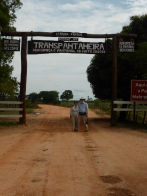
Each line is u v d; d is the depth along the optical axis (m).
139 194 5.66
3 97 32.47
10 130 16.75
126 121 24.22
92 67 26.95
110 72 24.89
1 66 22.70
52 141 12.66
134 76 23.81
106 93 25.98
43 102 100.06
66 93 117.12
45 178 6.70
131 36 20.50
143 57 21.30
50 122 23.36
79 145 11.62
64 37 20.23
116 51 20.41
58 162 8.37
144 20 24.91
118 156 9.30
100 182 6.42
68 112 40.72
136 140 13.16
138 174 7.11
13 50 20.03
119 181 6.51
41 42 20.16
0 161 8.43
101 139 13.53
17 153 9.67
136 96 19.41
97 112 38.97
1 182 6.37
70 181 6.48
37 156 9.20
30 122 22.69
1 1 20.84
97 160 8.66
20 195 5.52
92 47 20.42
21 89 19.95
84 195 5.58
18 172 7.21
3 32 19.98
